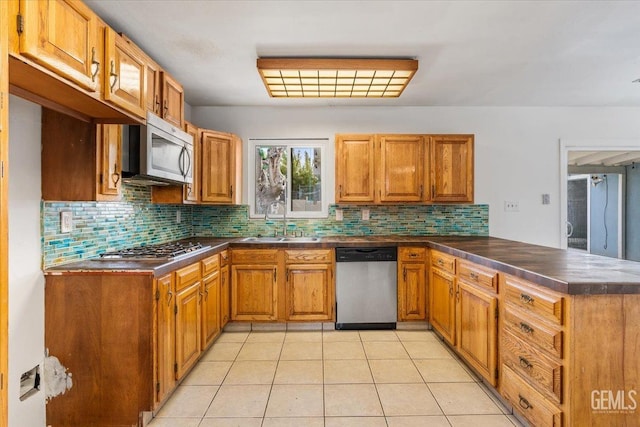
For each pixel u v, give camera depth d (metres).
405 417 1.94
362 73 2.74
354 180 3.53
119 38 1.74
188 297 2.29
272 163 3.90
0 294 0.99
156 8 1.97
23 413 1.68
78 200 1.83
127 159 2.16
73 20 1.39
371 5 1.96
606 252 5.59
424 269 3.30
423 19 2.11
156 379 1.86
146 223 2.91
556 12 2.04
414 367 2.54
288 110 3.87
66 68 1.35
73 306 1.82
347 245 3.27
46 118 1.82
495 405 2.05
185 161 2.65
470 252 2.41
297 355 2.76
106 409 1.82
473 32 2.27
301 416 1.95
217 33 2.26
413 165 3.52
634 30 2.25
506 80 3.10
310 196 3.93
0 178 1.00
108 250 2.36
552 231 3.90
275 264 3.28
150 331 1.82
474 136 3.70
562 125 3.89
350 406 2.04
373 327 3.33
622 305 1.47
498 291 2.03
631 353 1.47
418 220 3.89
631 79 3.08
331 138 3.87
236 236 3.86
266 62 2.59
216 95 3.48
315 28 2.21
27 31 1.15
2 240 0.99
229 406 2.05
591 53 2.58
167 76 2.47
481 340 2.21
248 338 3.13
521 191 3.90
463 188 3.53
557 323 1.53
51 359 1.82
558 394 1.52
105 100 1.63
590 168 5.40
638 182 5.18
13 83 1.41
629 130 3.88
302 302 3.29
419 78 3.05
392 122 3.87
